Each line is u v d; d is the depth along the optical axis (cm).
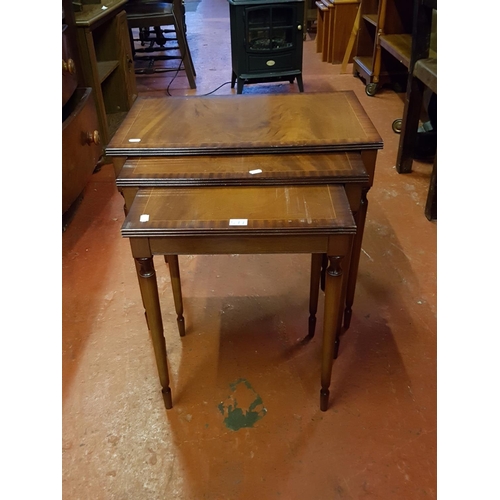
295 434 133
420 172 262
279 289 187
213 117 144
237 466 126
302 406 141
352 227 102
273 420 137
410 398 143
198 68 443
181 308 162
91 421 138
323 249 108
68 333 168
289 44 342
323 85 390
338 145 125
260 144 126
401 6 323
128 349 162
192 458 128
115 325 171
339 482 121
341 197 112
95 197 251
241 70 342
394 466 125
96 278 194
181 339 165
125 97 318
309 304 163
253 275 195
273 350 160
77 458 129
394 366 153
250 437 133
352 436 132
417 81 235
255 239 106
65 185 202
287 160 123
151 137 132
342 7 415
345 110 145
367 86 363
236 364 156
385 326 168
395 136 300
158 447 131
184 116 145
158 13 355
